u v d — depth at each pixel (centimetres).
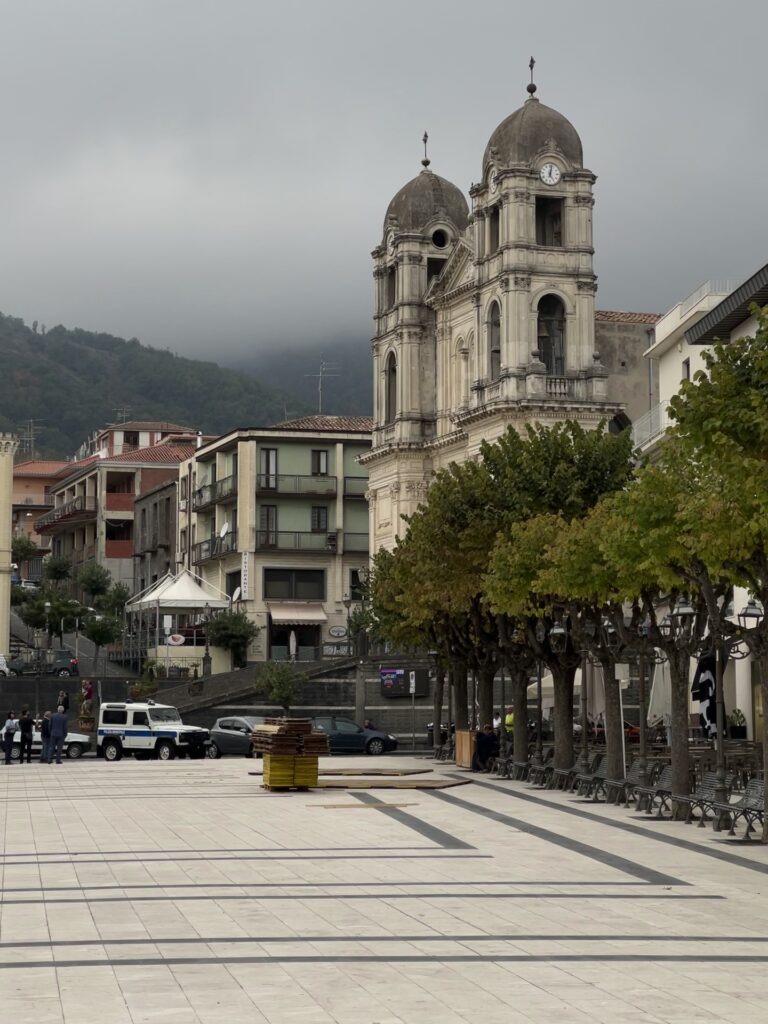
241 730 6631
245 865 2417
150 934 1739
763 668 2769
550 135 7819
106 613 10119
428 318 9000
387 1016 1314
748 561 2714
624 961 1577
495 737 5006
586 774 3869
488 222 8025
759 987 1441
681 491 2955
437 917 1864
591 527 3588
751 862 2452
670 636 3341
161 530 11775
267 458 10119
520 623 4272
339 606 10075
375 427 9238
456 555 4594
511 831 2967
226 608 8875
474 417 7912
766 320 2472
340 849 2652
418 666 7750
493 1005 1359
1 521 9625
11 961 1570
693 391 2538
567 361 7781
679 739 3288
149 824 3130
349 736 6725
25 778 4725
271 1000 1377
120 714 6359
